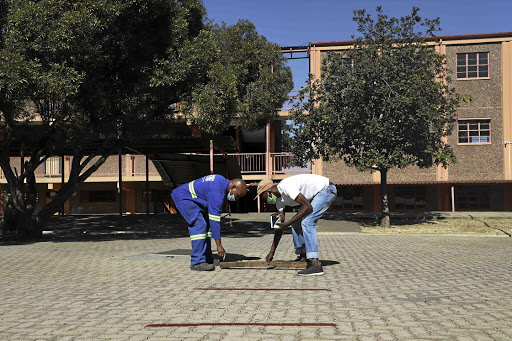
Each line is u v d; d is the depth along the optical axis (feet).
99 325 12.59
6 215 46.96
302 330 11.81
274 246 23.16
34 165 49.67
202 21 52.95
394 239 46.29
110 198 103.04
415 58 60.90
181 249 33.47
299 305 14.87
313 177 21.57
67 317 13.56
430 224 64.75
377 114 61.87
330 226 59.26
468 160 85.05
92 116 45.80
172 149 71.15
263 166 90.58
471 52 85.40
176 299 15.98
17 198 47.37
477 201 87.15
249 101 49.90
